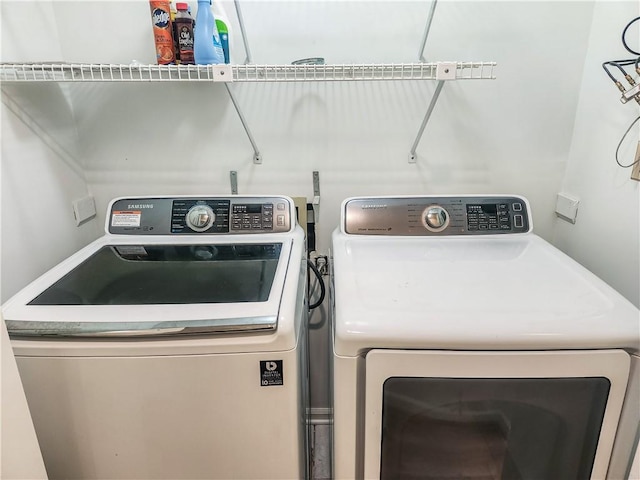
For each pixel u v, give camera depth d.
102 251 1.41
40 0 1.50
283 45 1.62
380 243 1.43
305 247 1.62
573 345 0.93
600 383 0.97
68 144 1.65
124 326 0.96
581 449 1.05
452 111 1.69
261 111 1.70
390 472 1.09
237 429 1.04
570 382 0.97
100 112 1.70
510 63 1.63
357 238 1.47
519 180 1.77
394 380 0.97
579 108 1.65
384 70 1.35
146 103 1.69
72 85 1.66
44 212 1.50
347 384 0.98
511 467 1.10
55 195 1.57
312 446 1.89
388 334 0.93
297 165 1.76
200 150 1.75
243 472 1.08
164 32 1.40
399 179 1.78
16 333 0.96
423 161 1.75
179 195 1.66
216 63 1.35
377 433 1.01
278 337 0.97
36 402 1.01
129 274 1.24
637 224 1.33
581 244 1.63
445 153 1.74
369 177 1.78
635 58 1.34
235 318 0.98
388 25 1.60
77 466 1.07
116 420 1.03
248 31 1.60
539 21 1.58
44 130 1.51
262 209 1.55
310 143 1.74
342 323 0.95
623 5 1.40
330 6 1.58
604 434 1.02
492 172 1.76
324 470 1.84
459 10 1.58
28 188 1.42
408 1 1.57
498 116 1.69
